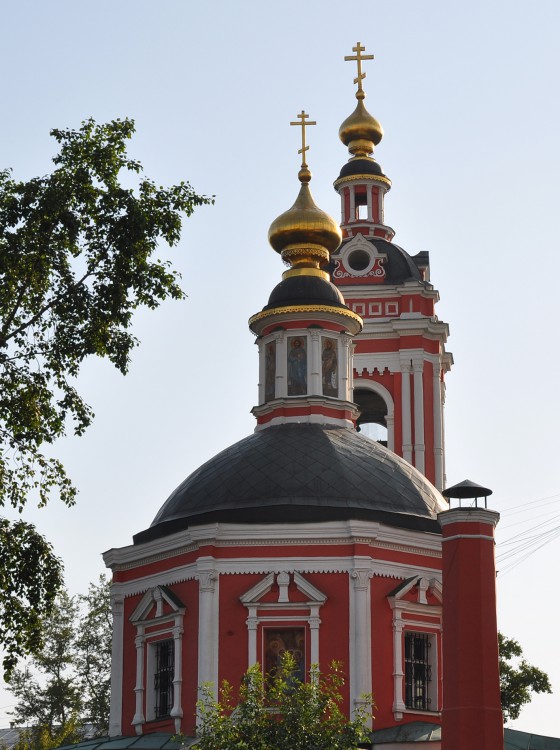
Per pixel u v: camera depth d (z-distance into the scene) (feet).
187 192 126.31
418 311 222.28
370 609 156.15
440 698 158.81
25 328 122.21
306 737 129.29
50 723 270.26
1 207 120.88
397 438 216.74
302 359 182.09
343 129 240.53
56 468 122.52
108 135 125.18
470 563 142.31
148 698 162.91
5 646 118.42
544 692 212.43
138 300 123.95
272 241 190.39
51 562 119.24
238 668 154.92
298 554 157.89
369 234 232.32
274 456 166.71
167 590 162.61
